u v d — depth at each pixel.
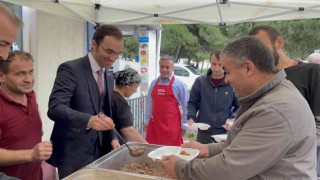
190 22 3.81
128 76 2.36
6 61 1.46
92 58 1.86
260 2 3.16
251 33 1.74
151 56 5.15
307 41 8.16
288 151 1.00
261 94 1.08
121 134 2.10
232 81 1.12
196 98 3.13
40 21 4.04
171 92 3.40
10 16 1.03
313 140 1.06
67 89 1.72
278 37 1.71
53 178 2.53
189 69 9.13
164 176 1.56
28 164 1.56
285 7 3.16
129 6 3.58
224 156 1.03
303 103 1.04
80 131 1.58
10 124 1.48
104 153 1.96
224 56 1.13
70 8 3.33
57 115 1.62
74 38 4.76
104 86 1.95
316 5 3.10
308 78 1.86
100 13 3.75
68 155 1.77
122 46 1.84
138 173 1.51
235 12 3.42
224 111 2.97
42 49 4.11
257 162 0.98
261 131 0.99
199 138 3.04
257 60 1.07
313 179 1.06
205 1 3.32
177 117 3.45
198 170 1.08
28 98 1.61
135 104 4.65
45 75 4.20
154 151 1.55
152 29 5.04
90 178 1.42
